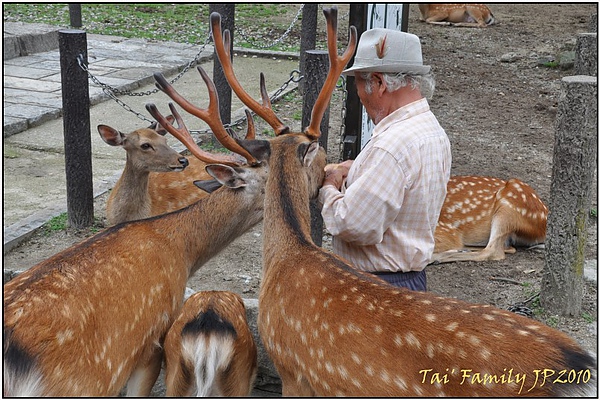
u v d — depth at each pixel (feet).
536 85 34.65
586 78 14.79
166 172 17.89
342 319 9.30
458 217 19.16
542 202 20.15
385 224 10.50
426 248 10.91
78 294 10.36
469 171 24.23
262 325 10.40
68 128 18.81
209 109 12.64
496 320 8.53
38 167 23.77
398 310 9.00
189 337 10.63
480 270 17.98
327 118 17.53
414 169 10.37
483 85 34.55
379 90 10.73
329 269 9.91
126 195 17.25
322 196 11.35
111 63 36.35
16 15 45.19
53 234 19.02
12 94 30.42
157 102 31.24
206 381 10.55
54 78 33.45
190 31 44.75
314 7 31.86
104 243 11.44
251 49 39.83
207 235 12.70
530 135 28.25
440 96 32.76
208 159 13.37
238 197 12.76
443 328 8.60
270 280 10.41
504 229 18.75
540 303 15.48
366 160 10.50
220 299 11.49
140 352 11.42
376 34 10.65
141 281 11.43
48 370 9.62
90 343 10.25
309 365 9.60
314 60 17.07
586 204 14.84
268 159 11.39
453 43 42.04
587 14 49.65
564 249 14.92
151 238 12.05
